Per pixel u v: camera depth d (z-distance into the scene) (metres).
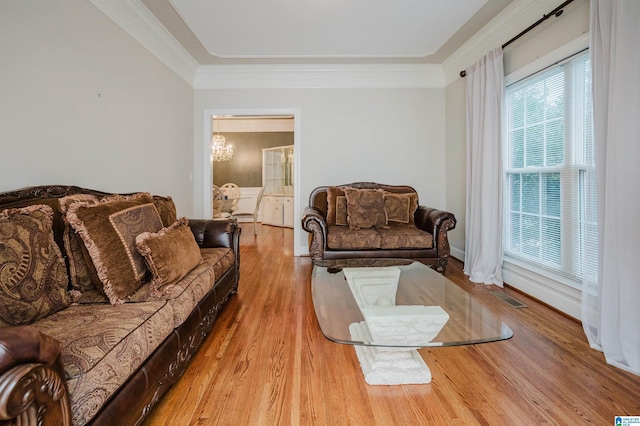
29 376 0.70
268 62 4.03
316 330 2.14
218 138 7.25
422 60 4.06
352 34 3.30
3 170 1.60
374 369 1.57
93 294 1.55
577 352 1.83
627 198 1.67
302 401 1.43
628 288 1.67
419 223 3.63
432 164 4.42
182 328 1.57
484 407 1.38
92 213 1.56
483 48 3.38
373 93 4.36
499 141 2.96
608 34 1.79
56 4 1.90
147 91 2.98
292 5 2.74
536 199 2.73
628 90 1.66
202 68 4.15
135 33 2.76
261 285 3.12
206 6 2.74
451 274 3.43
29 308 1.20
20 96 1.68
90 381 0.93
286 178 7.66
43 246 1.34
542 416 1.33
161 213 2.29
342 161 4.39
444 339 1.41
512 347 1.90
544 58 2.52
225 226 2.77
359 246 3.23
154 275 1.62
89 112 2.19
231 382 1.56
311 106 4.34
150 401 1.23
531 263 2.78
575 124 2.31
